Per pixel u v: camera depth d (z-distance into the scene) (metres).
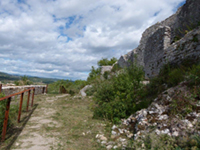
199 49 5.87
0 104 3.59
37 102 8.30
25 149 2.80
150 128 3.30
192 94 3.51
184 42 6.77
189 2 8.38
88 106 7.38
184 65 6.23
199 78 3.79
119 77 5.98
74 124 4.58
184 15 8.70
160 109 3.78
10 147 2.84
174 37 8.81
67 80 18.69
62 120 4.96
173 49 7.41
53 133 3.76
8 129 3.74
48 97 10.63
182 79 4.81
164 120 3.31
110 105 5.09
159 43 9.32
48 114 5.66
